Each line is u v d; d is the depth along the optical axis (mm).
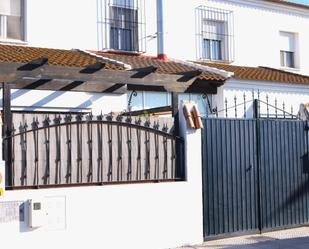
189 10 17297
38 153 7852
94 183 8305
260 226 10320
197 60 17422
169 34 16750
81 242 8062
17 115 7738
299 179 11078
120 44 15820
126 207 8516
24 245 7609
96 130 8367
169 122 9195
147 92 13992
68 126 8117
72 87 10305
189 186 9195
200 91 14695
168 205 8953
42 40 14336
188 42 17219
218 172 9805
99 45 15336
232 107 13828
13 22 14094
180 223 9062
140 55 16078
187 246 9078
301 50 20250
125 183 8609
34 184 7809
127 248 8484
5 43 13805
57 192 7891
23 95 11219
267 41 19297
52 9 14531
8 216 7516
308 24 20531
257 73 16578
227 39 18219
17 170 7684
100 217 8258
